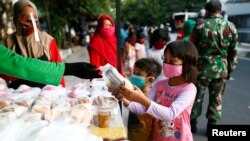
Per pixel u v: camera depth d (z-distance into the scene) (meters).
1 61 1.86
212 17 4.26
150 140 2.54
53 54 3.19
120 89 2.00
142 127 2.51
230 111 5.98
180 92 2.23
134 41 8.74
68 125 1.62
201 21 4.27
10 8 7.88
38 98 2.13
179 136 2.25
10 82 2.97
